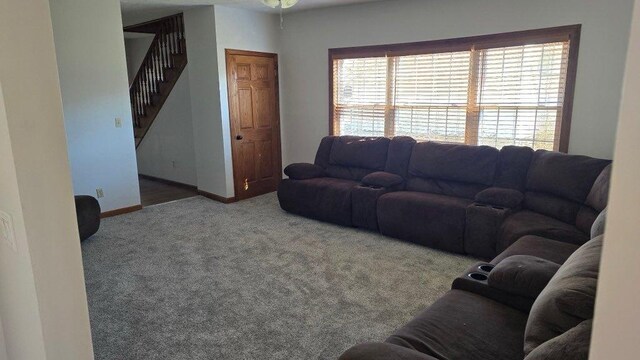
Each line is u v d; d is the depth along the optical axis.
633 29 0.42
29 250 1.22
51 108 1.21
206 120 5.49
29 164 1.19
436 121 4.70
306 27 5.52
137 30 6.57
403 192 4.20
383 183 4.28
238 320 2.61
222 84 5.22
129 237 4.12
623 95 0.44
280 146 6.11
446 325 1.78
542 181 3.50
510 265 2.01
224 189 5.48
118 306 2.78
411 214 3.86
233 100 5.38
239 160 5.57
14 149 1.15
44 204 1.23
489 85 4.27
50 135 1.22
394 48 4.82
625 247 0.45
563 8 3.70
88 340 1.40
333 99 5.48
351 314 2.67
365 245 3.90
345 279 3.18
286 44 5.79
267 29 5.65
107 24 4.64
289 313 2.69
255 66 5.59
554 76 3.87
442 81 4.58
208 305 2.79
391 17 4.79
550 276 1.86
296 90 5.83
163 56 6.30
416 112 4.84
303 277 3.22
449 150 4.18
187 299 2.88
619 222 0.46
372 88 5.14
